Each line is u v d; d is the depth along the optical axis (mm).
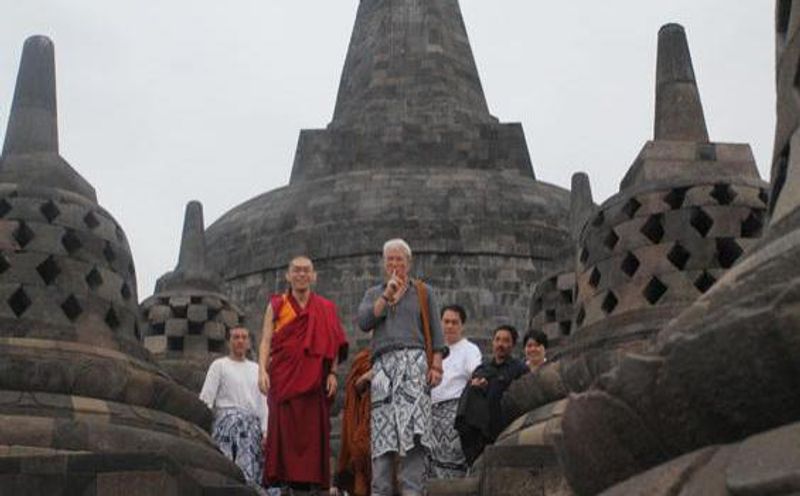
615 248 18109
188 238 32281
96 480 13203
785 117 8422
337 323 16094
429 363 14625
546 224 37656
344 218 37531
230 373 18453
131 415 16109
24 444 14758
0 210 17328
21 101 18984
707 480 7004
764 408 6984
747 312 7082
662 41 19938
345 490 16234
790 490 6469
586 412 7953
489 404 17219
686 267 17609
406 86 42625
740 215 17703
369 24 44719
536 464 14148
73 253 17359
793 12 8500
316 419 15578
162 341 29766
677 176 18281
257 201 40750
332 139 41469
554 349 24625
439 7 44594
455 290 36281
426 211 37375
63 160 18688
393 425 14141
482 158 41250
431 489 14812
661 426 7438
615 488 7656
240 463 18047
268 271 37781
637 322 17359
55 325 16672
